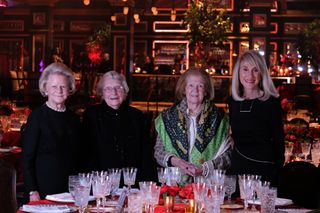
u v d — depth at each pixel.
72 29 23.55
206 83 4.42
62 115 4.42
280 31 22.53
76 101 15.16
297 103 16.03
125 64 19.59
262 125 4.25
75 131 4.45
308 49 19.27
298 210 3.57
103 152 4.52
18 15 23.91
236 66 4.33
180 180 4.00
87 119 4.59
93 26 23.45
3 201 3.11
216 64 17.30
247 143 4.29
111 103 4.54
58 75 4.37
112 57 19.81
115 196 3.94
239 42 21.88
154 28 22.70
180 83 4.49
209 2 16.66
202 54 16.77
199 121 4.43
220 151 4.43
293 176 4.59
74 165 4.44
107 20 23.33
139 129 4.61
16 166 6.61
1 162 3.20
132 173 3.81
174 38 22.62
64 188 4.36
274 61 22.52
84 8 23.25
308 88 16.12
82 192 3.25
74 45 23.59
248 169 4.27
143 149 4.64
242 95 4.36
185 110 4.46
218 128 4.45
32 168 4.34
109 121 4.56
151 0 19.27
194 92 4.39
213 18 16.61
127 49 19.70
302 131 7.88
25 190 4.33
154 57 22.00
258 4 18.00
